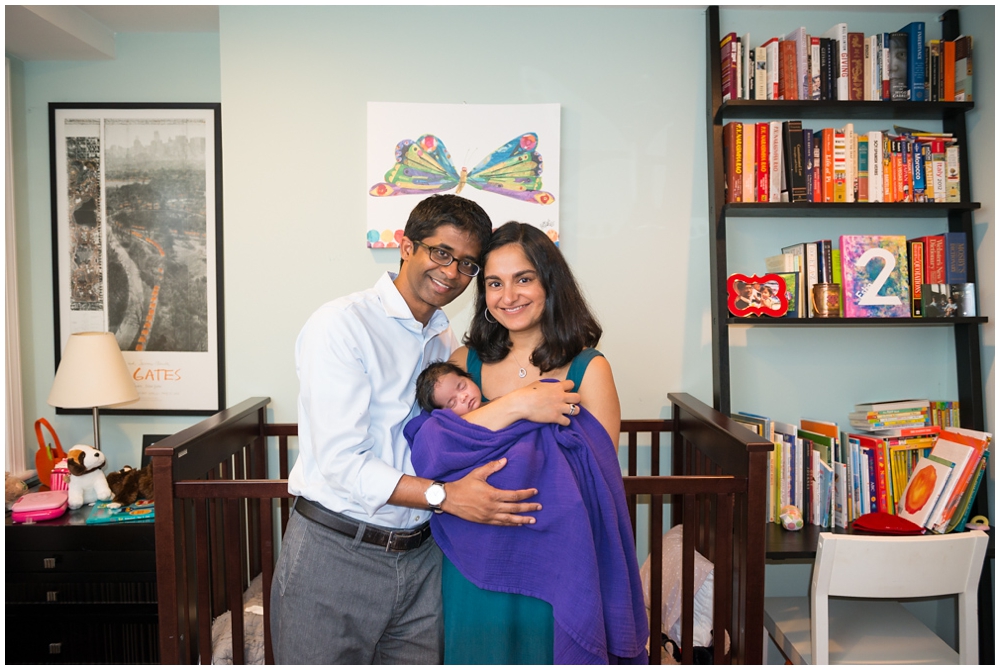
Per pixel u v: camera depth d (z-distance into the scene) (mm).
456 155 2178
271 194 2184
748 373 2279
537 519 1137
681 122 2211
